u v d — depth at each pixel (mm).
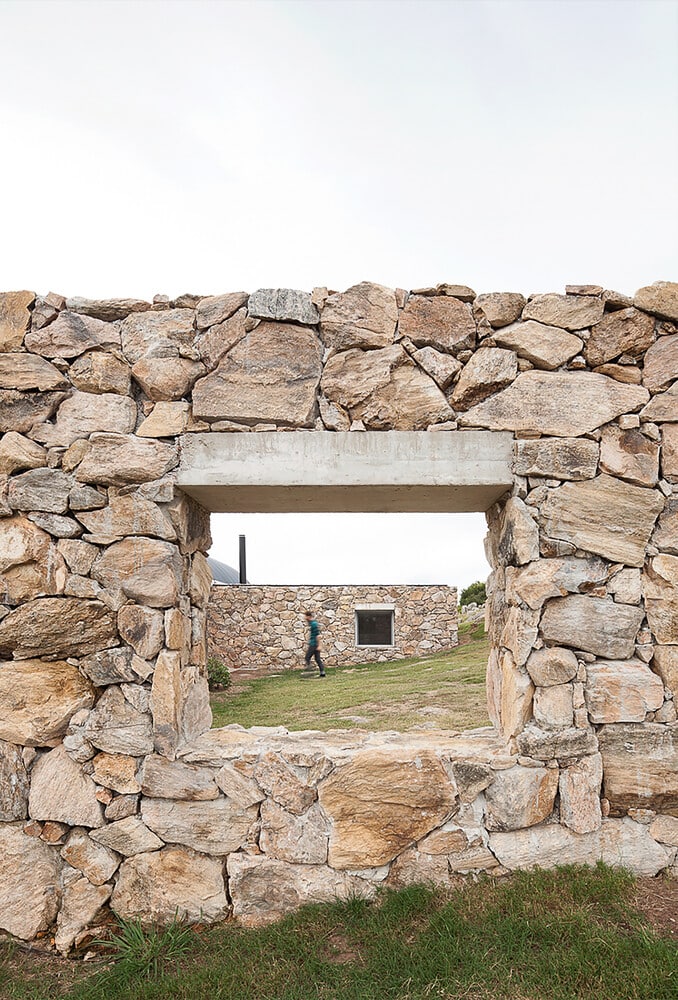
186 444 3291
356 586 14500
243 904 3057
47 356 3297
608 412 3311
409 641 14492
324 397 3336
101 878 3094
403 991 2490
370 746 3254
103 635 3193
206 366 3324
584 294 3367
